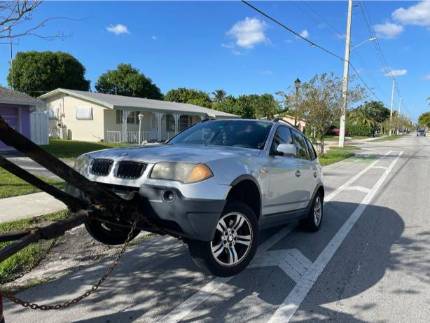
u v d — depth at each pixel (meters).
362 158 25.58
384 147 40.09
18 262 4.95
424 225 7.81
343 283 4.81
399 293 4.57
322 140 25.95
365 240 6.64
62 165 3.24
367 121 83.31
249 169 4.75
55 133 32.41
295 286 4.67
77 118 31.34
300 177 6.14
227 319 3.87
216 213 4.12
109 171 4.32
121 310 3.99
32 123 21.58
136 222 3.96
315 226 7.00
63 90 31.12
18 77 47.19
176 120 34.94
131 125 32.84
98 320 3.78
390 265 5.47
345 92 24.92
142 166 4.18
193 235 4.07
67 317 3.82
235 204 4.52
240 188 4.86
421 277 5.07
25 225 6.30
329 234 6.94
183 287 4.55
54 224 3.31
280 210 5.69
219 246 4.43
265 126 5.89
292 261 5.50
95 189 3.56
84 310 3.97
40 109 25.77
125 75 58.22
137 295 4.32
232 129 5.91
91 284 4.55
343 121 33.16
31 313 3.88
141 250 5.75
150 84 59.44
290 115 27.31
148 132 33.56
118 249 5.74
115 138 30.81
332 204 9.80
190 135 6.06
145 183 4.08
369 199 10.60
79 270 4.94
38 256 5.22
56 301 4.12
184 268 5.11
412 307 4.23
